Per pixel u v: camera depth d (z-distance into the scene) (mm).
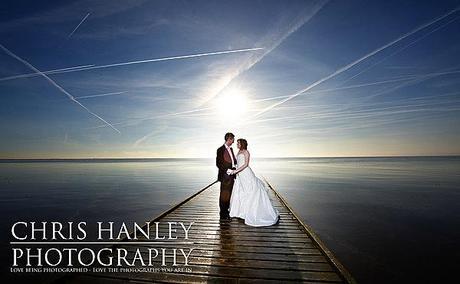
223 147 6875
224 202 6789
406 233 11156
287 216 7066
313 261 4008
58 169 90125
